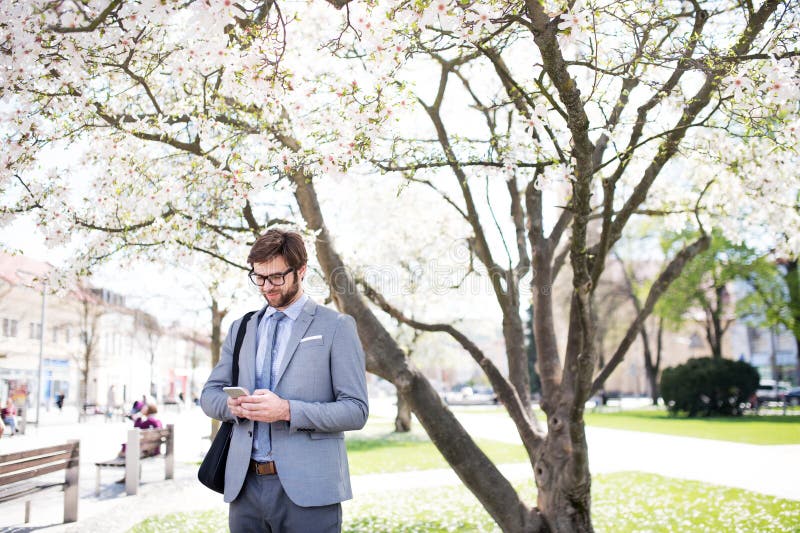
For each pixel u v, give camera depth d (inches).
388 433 842.2
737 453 563.5
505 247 241.0
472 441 216.8
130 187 221.6
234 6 113.9
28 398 1413.6
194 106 211.3
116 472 477.1
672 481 412.2
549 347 246.5
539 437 230.2
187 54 171.5
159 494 375.6
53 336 1696.6
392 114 157.5
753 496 351.3
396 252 557.6
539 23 127.2
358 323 219.0
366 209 548.7
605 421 1031.0
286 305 116.2
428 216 523.2
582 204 161.0
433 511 328.5
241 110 196.1
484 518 307.4
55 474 362.3
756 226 267.3
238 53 151.8
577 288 176.2
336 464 109.0
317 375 111.9
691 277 1206.9
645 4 177.3
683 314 1360.7
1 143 178.2
